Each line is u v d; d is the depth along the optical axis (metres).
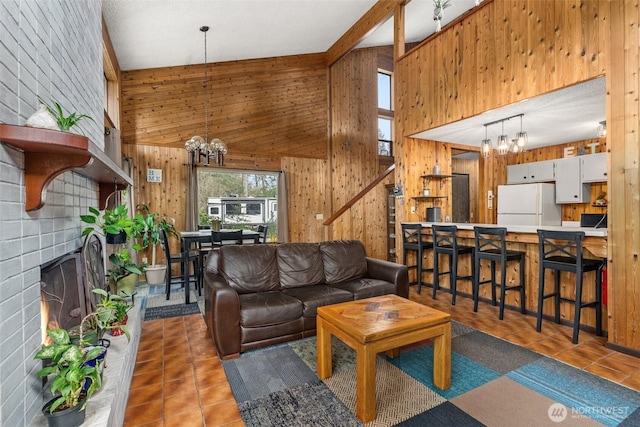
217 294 2.50
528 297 3.56
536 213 5.18
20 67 1.40
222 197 7.21
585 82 2.85
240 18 4.70
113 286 2.80
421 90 4.51
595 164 4.82
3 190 1.23
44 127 1.35
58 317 1.86
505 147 4.15
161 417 1.83
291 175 6.92
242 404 1.94
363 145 7.81
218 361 2.49
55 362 1.40
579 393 2.02
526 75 3.24
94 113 2.90
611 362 2.41
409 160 4.91
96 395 1.55
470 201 7.56
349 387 2.12
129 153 5.49
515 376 2.22
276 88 6.79
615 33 2.60
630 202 2.52
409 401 1.95
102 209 3.00
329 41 6.61
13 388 1.28
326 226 5.69
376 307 2.28
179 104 5.89
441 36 4.18
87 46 2.64
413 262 5.01
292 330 2.77
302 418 1.81
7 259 1.25
